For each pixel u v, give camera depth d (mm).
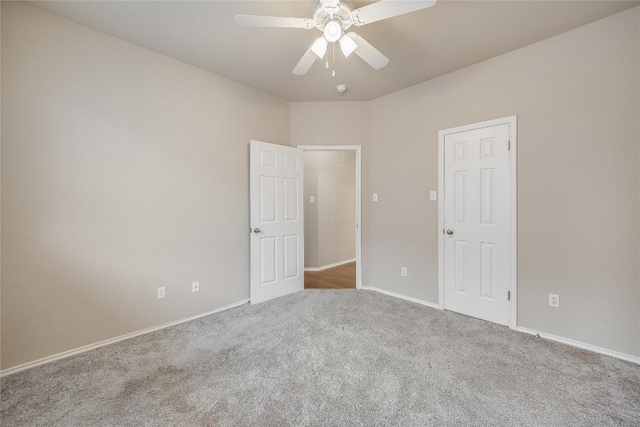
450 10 2002
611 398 1657
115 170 2357
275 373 1915
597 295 2178
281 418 1513
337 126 3785
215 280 3033
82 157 2193
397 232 3502
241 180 3268
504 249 2639
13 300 1927
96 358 2107
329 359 2088
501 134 2633
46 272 2051
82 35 2184
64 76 2105
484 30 2244
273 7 1993
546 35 2316
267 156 3367
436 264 3145
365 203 3805
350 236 5734
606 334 2145
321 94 3561
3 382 1817
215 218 3031
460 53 2592
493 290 2721
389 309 3086
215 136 3020
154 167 2582
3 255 1889
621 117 2062
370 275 3826
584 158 2213
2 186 1880
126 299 2430
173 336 2467
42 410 1574
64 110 2109
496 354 2148
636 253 2025
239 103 3225
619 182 2078
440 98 3064
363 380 1837
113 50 2336
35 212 2002
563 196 2314
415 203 3314
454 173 2979
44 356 2043
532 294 2484
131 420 1501
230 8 2000
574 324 2281
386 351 2199
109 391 1735
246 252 3322
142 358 2109
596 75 2150
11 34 1897
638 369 1943
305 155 5094
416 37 2340
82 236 2201
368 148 3783
